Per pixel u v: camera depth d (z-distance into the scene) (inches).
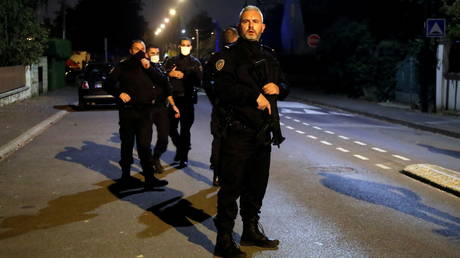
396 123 698.8
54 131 574.6
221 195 202.7
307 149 464.8
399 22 1031.0
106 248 211.8
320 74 1353.3
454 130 591.2
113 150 450.0
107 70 829.8
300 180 337.7
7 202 282.5
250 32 196.2
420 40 842.8
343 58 1153.4
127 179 318.0
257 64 195.2
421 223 247.8
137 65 303.9
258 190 210.1
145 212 262.2
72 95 1115.3
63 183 326.6
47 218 252.7
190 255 204.1
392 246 215.9
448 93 765.3
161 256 203.0
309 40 1248.2
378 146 490.9
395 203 283.1
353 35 1111.0
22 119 655.1
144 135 308.0
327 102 976.3
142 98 303.9
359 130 610.9
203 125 631.2
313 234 230.4
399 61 968.3
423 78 792.9
